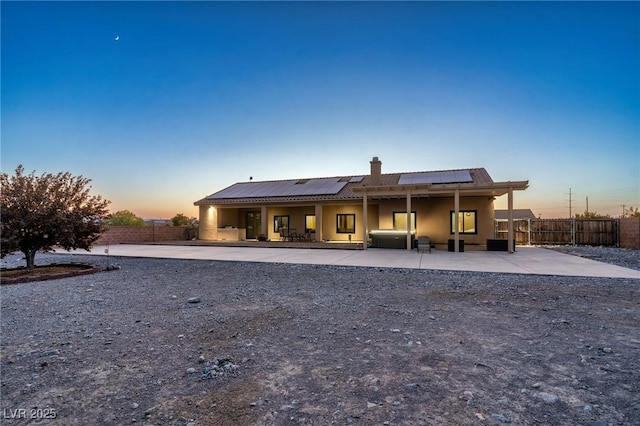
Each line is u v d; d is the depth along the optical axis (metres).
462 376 2.70
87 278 8.24
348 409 2.21
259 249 15.82
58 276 8.30
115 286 7.14
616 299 5.52
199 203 21.92
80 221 9.83
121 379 2.72
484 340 3.57
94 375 2.80
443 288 6.59
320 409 2.21
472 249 15.48
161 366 2.98
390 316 4.60
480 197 16.25
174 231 23.77
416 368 2.87
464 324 4.17
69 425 2.05
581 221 18.08
